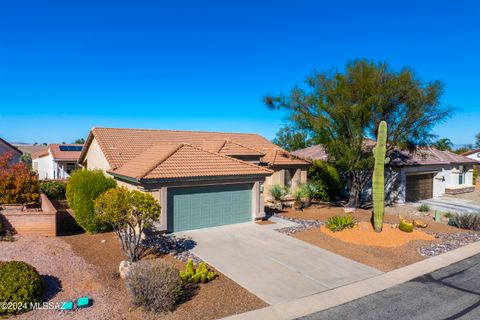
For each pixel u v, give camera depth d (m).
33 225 15.32
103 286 10.08
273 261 12.64
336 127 21.78
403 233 16.36
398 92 20.61
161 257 12.81
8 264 8.98
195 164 17.23
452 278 11.53
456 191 33.31
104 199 11.93
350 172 24.22
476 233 17.73
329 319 8.72
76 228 17.56
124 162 20.64
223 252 13.54
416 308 9.34
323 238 15.67
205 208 17.11
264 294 9.92
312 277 11.27
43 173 47.56
